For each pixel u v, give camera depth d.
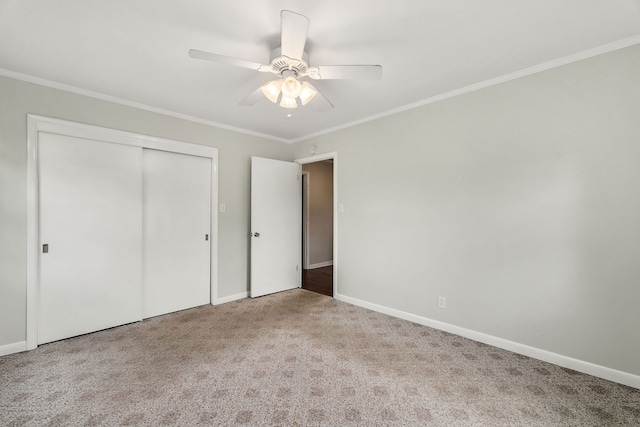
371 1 1.52
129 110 2.90
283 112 3.21
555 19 1.67
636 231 1.86
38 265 2.43
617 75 1.92
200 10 1.58
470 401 1.75
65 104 2.54
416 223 2.96
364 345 2.48
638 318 1.86
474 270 2.56
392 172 3.16
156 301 3.16
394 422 1.58
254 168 3.81
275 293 4.04
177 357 2.27
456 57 2.09
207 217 3.55
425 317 2.90
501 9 1.58
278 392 1.83
